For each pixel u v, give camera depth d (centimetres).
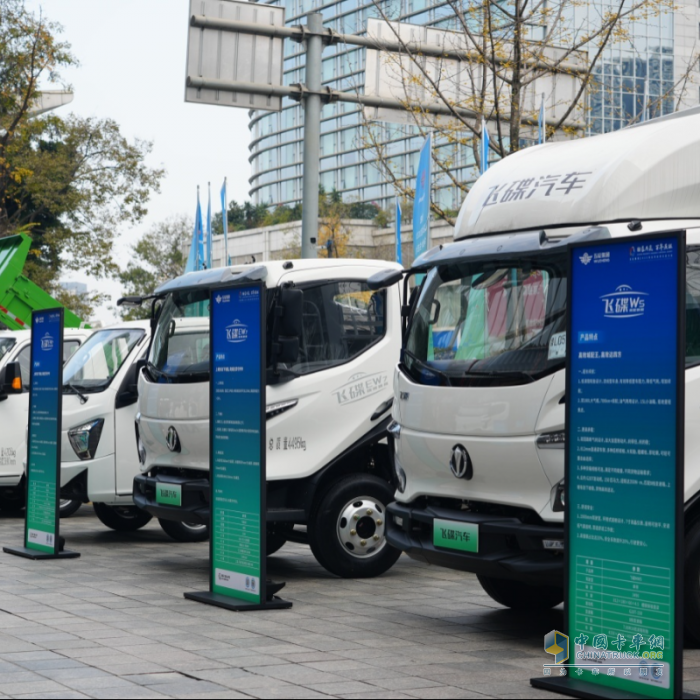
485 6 1563
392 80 1470
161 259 6675
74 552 1136
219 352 860
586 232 713
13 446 1444
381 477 1036
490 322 763
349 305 1016
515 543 729
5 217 3397
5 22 2962
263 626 770
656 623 555
